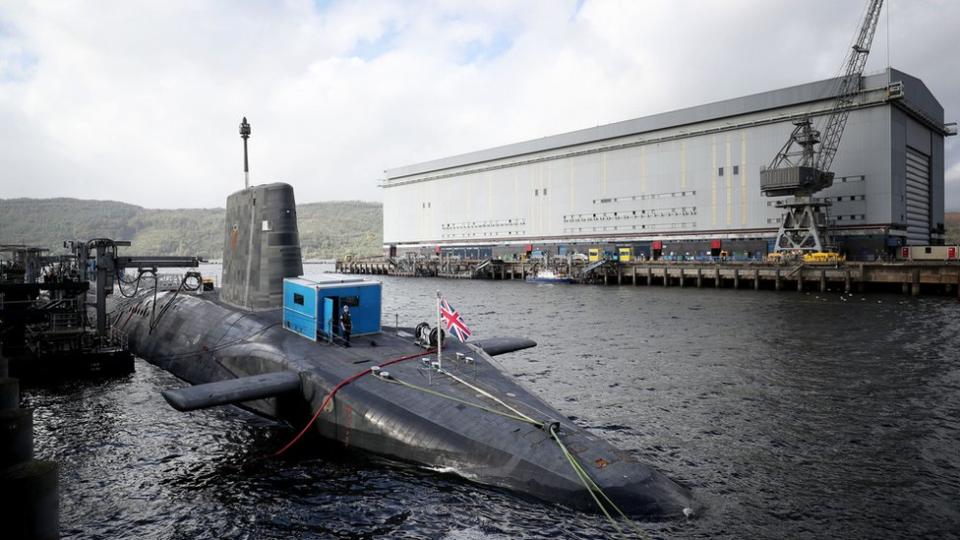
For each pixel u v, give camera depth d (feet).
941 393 62.39
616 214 266.57
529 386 67.15
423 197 373.81
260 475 39.58
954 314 126.11
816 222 197.98
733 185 226.99
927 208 234.58
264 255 61.31
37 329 72.13
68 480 39.17
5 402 14.55
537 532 31.27
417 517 33.58
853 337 98.78
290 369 48.32
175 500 36.24
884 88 192.44
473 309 156.66
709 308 147.33
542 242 301.63
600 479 33.47
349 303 54.29
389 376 44.47
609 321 126.21
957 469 41.75
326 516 34.06
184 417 51.70
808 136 193.98
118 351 66.80
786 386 66.39
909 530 32.81
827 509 35.32
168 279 100.12
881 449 45.80
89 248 73.72
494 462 35.83
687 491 36.01
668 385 67.36
